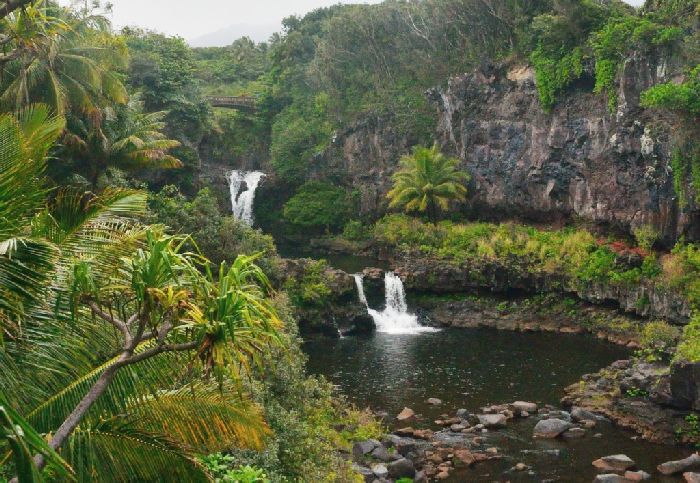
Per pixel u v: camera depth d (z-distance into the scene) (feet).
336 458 48.26
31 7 45.42
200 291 19.65
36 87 73.20
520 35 153.58
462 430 70.23
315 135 194.18
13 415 13.78
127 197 23.21
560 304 118.42
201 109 168.96
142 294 19.35
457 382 87.04
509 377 88.74
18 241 18.01
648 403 70.90
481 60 161.58
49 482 20.97
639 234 116.57
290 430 42.34
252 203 185.26
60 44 76.59
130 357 20.33
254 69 272.92
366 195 176.86
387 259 154.71
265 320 19.54
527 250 126.41
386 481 55.31
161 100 154.10
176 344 20.08
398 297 125.70
